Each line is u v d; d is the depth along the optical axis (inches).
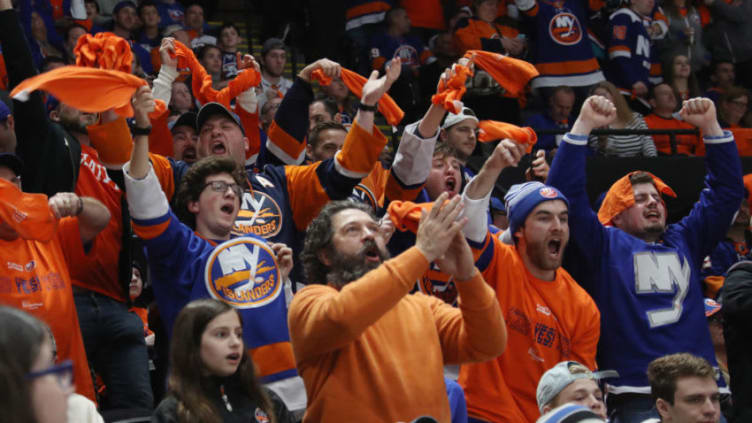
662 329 410.3
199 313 288.0
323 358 275.1
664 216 438.3
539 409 347.6
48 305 332.2
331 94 740.0
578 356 385.1
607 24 852.0
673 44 893.8
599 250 418.6
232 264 337.7
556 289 386.6
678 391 358.0
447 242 263.7
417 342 277.6
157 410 279.4
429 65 805.9
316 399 272.7
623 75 840.9
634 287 414.3
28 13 692.7
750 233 616.7
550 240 384.2
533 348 374.0
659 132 724.7
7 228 330.6
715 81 922.7
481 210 374.0
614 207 444.1
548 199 387.2
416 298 294.0
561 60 799.7
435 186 457.1
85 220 361.1
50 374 136.2
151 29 791.7
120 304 397.1
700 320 422.6
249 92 459.2
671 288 418.0
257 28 957.2
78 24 737.6
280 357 331.6
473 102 738.8
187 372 283.1
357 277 281.7
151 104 328.2
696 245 449.1
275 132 447.2
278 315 336.8
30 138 377.4
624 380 404.8
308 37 888.9
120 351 388.2
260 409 290.7
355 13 825.5
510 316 375.2
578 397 329.7
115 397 382.0
